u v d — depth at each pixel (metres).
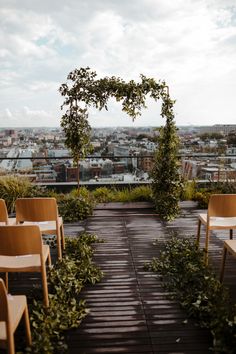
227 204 3.31
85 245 3.94
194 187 6.60
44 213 3.29
